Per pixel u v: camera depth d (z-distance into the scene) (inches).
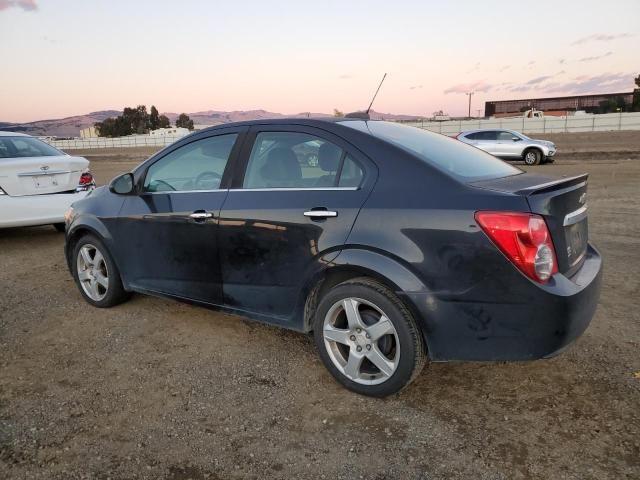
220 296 147.8
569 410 116.5
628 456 100.4
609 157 848.3
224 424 114.6
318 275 125.5
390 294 116.0
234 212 139.3
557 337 105.3
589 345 148.4
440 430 110.6
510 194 106.7
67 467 101.0
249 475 98.3
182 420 116.3
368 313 122.6
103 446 107.3
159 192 161.8
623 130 1892.2
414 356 115.3
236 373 137.8
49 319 177.6
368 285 118.3
